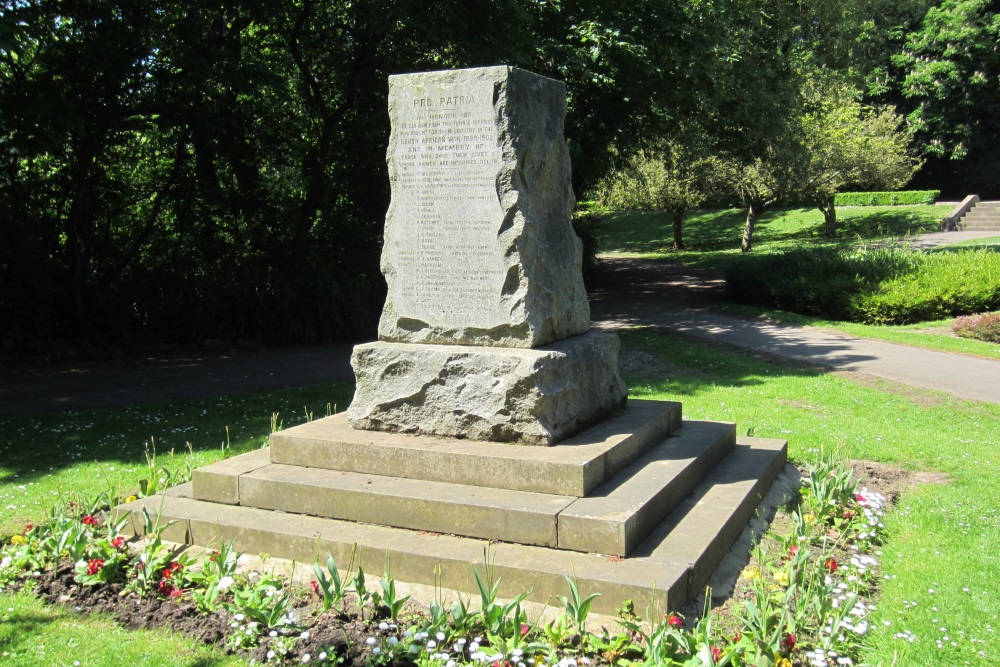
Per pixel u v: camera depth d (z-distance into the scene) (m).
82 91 13.73
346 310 17.14
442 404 5.87
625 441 5.84
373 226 19.78
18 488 7.09
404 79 6.14
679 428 7.14
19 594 5.04
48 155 15.14
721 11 20.39
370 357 6.10
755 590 4.59
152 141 17.41
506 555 4.79
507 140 5.86
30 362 14.40
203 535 5.49
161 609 4.77
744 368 12.57
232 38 16.08
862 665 4.00
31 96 12.54
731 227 42.66
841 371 12.37
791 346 14.76
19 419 9.94
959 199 42.97
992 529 6.15
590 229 28.05
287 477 5.70
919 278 18.19
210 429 9.26
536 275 6.04
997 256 19.11
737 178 31.86
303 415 9.97
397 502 5.26
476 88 5.90
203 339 16.23
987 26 36.88
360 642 4.33
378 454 5.71
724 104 22.86
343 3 16.34
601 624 4.36
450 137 6.02
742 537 5.62
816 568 4.78
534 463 5.24
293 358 14.89
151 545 5.20
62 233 16.62
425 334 6.22
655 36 18.19
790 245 34.12
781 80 23.75
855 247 24.22
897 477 7.55
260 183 18.64
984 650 4.33
